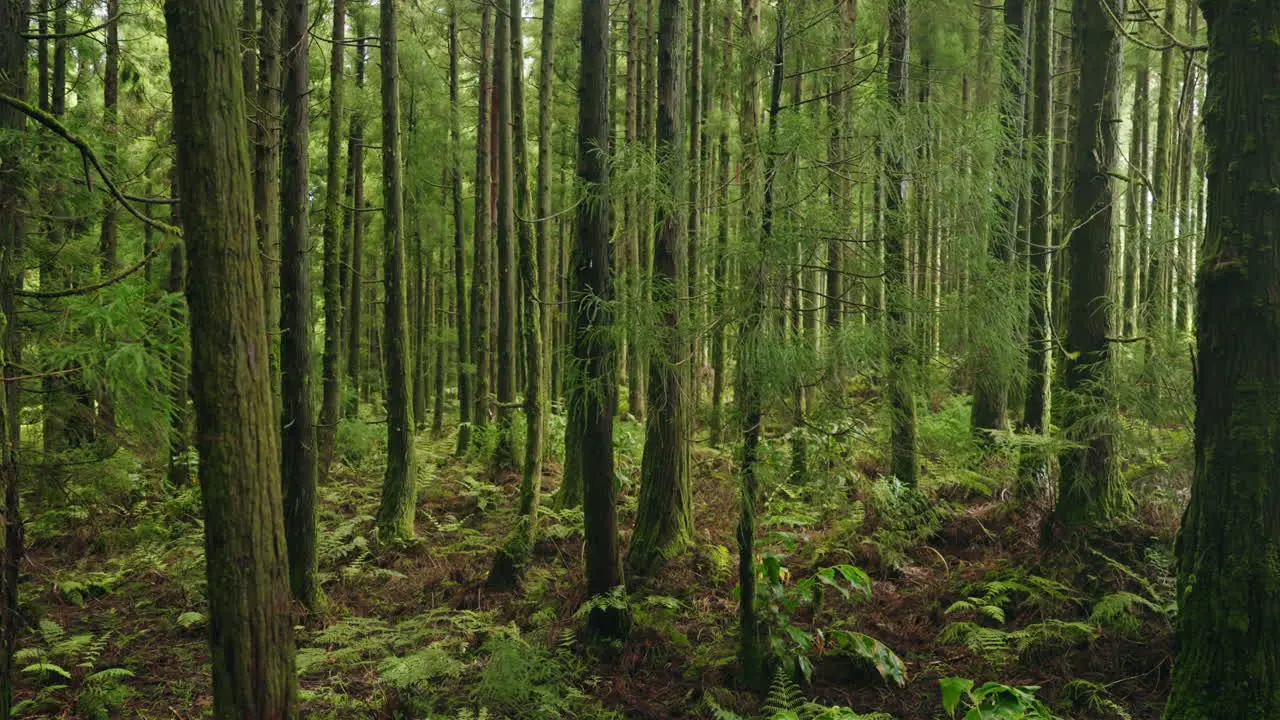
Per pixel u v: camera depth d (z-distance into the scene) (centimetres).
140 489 898
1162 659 436
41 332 484
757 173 430
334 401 880
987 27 757
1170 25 979
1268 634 304
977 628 488
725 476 866
